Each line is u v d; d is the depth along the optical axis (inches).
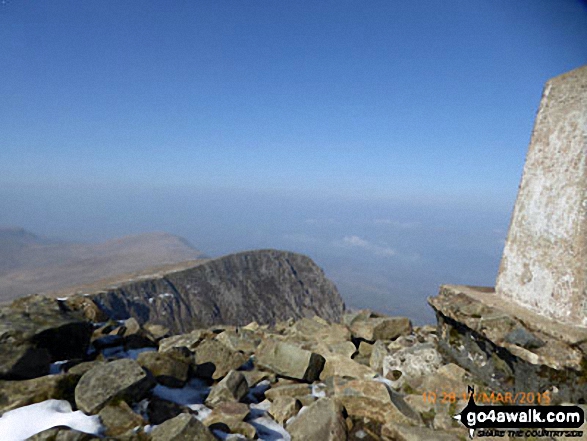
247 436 160.7
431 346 232.2
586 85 163.5
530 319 166.4
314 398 206.8
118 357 247.8
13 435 129.3
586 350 142.9
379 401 184.7
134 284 2303.2
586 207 155.6
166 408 166.9
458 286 230.7
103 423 143.2
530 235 184.7
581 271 154.9
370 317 360.2
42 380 158.6
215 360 235.5
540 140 187.3
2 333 179.0
